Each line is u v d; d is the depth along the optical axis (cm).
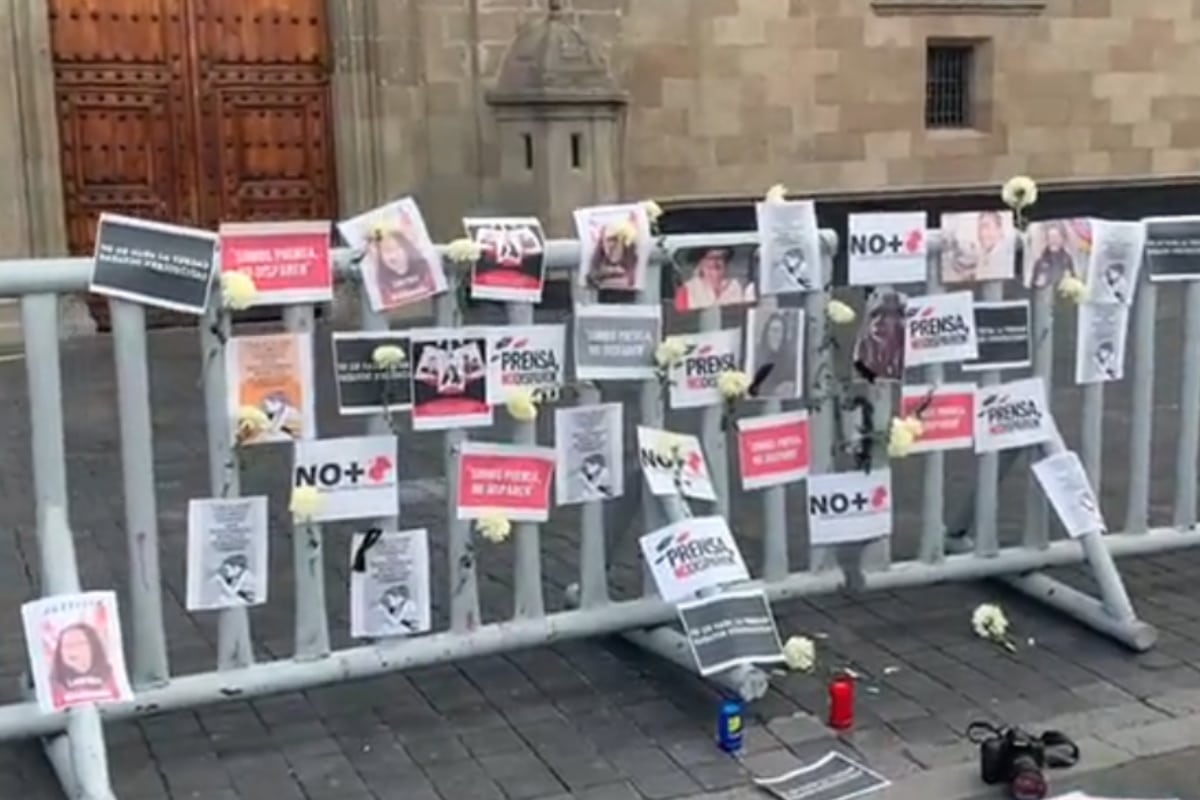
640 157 1255
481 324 389
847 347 441
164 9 1104
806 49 1307
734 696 395
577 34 1132
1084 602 455
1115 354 464
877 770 359
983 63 1392
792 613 472
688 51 1260
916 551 529
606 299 403
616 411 408
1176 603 477
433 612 472
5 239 1039
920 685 413
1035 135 1423
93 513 596
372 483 379
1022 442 459
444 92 1159
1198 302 478
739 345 420
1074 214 1448
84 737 338
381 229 371
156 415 778
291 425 367
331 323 443
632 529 496
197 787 355
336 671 383
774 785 352
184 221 1127
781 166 1312
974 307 443
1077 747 366
